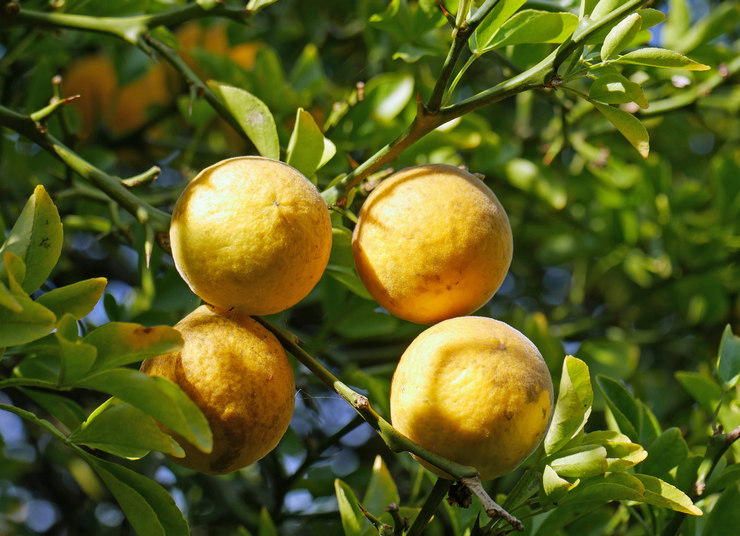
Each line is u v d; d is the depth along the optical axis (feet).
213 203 1.55
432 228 1.59
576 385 1.59
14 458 2.74
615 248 2.72
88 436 1.52
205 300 1.59
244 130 1.78
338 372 2.37
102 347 1.47
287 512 2.13
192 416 1.46
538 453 1.63
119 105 2.76
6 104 2.24
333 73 3.18
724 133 3.18
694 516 1.78
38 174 2.33
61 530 2.81
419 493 2.14
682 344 2.83
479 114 2.92
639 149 1.62
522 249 3.26
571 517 1.75
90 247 2.87
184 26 2.68
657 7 2.39
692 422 2.20
